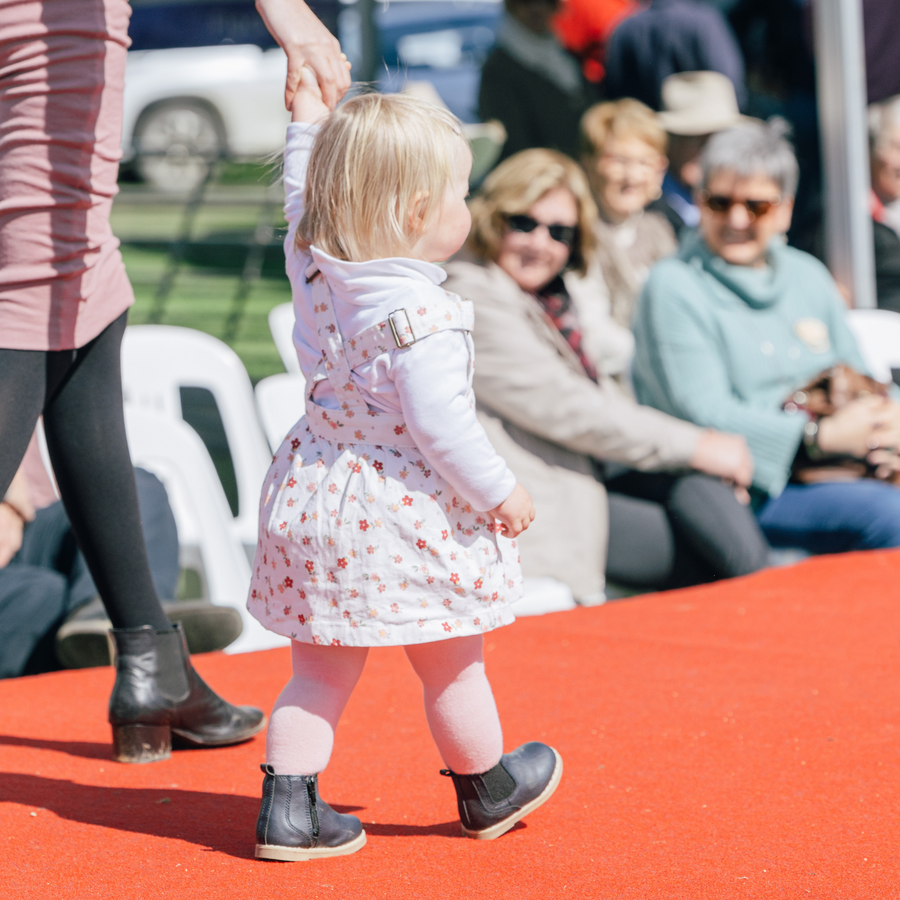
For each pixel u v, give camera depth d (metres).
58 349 3.25
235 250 19.16
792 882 2.71
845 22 9.63
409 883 2.72
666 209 9.54
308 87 3.35
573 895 2.64
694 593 6.33
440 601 2.76
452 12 16.03
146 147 18.48
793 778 3.46
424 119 2.86
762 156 7.89
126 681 3.68
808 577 6.59
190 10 18.58
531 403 7.05
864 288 9.89
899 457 7.82
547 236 7.27
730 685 4.50
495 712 3.00
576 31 10.93
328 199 2.83
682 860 2.85
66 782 3.49
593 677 4.66
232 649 6.14
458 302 2.81
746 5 10.99
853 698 4.28
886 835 3.00
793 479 7.85
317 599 2.76
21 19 3.07
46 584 5.37
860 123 9.77
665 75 10.24
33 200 3.13
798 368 8.02
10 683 4.72
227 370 7.22
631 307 8.57
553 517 7.04
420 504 2.76
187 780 3.53
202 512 6.38
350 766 3.64
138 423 6.43
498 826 3.00
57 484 3.60
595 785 3.43
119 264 3.54
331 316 2.84
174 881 2.73
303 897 2.63
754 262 8.15
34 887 2.70
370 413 2.79
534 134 11.05
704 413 7.74
